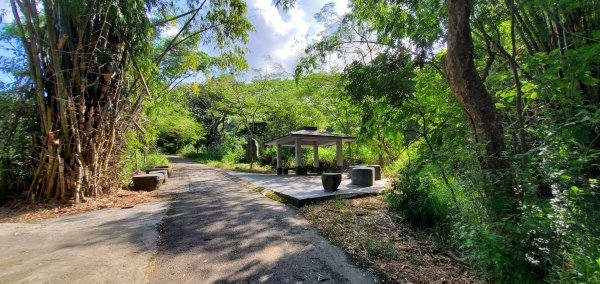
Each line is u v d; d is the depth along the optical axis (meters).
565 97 2.71
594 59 2.52
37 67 5.67
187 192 7.34
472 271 2.75
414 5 4.12
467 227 2.45
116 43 6.61
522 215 2.13
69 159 5.99
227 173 13.36
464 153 2.61
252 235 3.74
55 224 4.32
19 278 2.50
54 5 5.74
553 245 1.99
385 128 4.48
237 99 18.78
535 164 2.26
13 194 6.07
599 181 2.10
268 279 2.57
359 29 5.39
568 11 2.86
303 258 3.01
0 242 3.48
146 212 5.04
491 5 3.48
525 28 3.36
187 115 21.08
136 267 2.76
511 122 3.09
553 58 2.69
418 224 4.11
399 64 4.04
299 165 12.48
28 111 6.15
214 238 3.62
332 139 12.87
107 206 5.62
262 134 24.94
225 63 9.71
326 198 5.77
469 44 2.47
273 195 6.51
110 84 6.71
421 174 4.27
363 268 2.80
